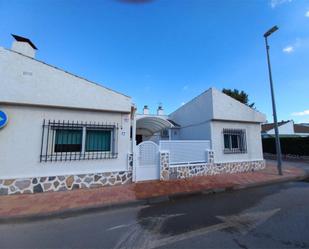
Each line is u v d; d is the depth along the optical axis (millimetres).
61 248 3297
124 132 7961
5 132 6332
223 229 3895
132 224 4301
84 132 7340
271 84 10266
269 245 3227
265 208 5148
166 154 8734
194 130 11953
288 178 9227
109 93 7648
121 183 7695
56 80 6922
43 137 6707
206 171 9656
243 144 11023
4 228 4176
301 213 4707
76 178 6996
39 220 4625
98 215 4934
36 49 8289
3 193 6148
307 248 3125
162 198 6203
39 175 6555
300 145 17688
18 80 6469
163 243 3391
